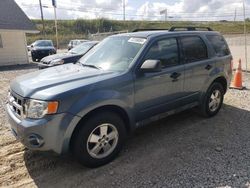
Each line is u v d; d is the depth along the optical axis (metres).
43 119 3.10
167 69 4.29
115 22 66.25
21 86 3.49
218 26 39.38
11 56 19.22
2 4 20.06
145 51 4.04
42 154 3.99
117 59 4.14
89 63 4.43
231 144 4.29
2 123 5.35
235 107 6.26
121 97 3.64
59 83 3.42
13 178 3.42
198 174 3.43
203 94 5.15
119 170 3.56
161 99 4.28
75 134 3.36
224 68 5.55
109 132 3.68
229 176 3.38
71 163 3.75
